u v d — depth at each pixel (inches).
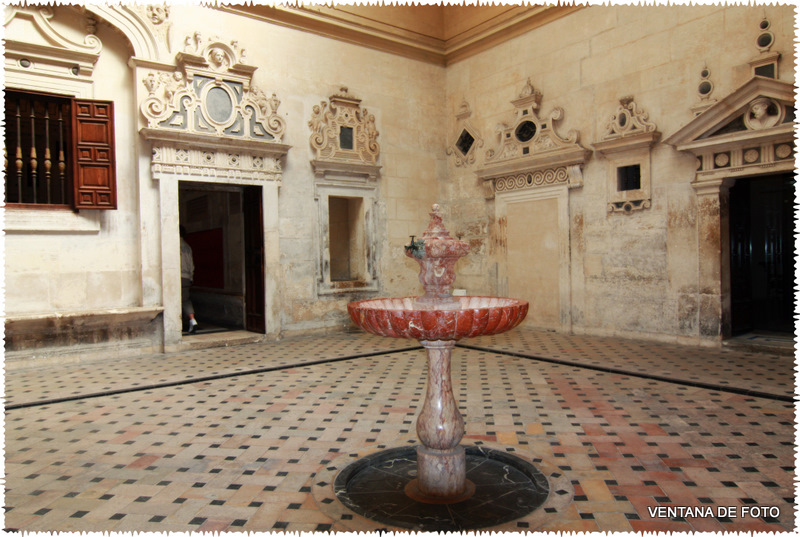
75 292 304.5
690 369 251.8
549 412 195.8
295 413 200.5
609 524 114.0
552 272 378.9
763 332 318.0
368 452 158.2
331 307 392.5
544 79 382.9
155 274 323.9
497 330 122.5
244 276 390.6
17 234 287.0
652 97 323.0
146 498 131.1
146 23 318.7
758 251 339.0
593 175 353.7
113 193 305.0
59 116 299.6
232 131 346.3
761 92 266.2
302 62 380.5
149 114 316.8
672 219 315.3
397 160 426.9
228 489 135.6
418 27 434.3
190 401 218.4
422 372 266.8
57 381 253.8
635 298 335.0
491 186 418.6
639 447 159.6
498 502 126.6
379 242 415.8
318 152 383.2
